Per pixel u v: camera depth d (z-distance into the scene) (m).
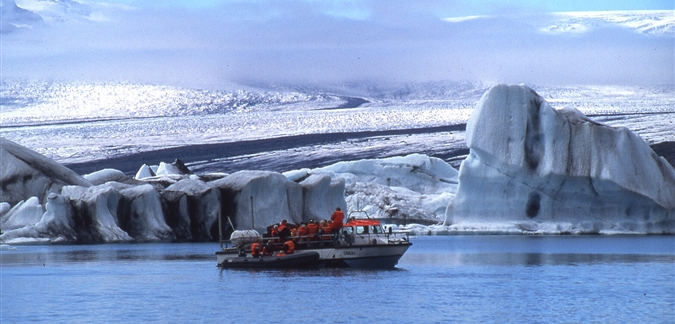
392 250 107.62
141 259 132.12
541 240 176.25
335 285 93.25
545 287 92.69
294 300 83.56
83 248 160.38
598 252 141.88
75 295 89.12
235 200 185.50
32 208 179.25
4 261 129.88
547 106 188.88
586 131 186.50
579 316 75.19
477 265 117.31
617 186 183.38
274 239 109.94
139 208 180.75
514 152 188.00
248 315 76.25
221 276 102.81
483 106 192.12
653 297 85.44
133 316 76.50
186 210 185.12
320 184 196.62
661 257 130.62
